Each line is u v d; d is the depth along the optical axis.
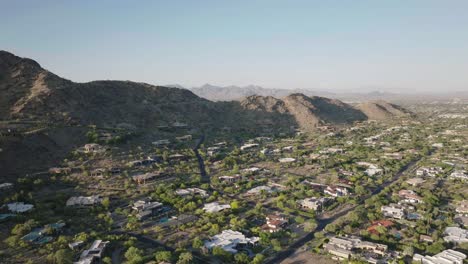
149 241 117.56
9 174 165.75
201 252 108.38
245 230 124.00
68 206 143.50
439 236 115.88
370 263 98.94
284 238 119.81
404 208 142.50
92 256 102.38
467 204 145.62
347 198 158.12
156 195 160.38
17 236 111.56
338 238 113.94
